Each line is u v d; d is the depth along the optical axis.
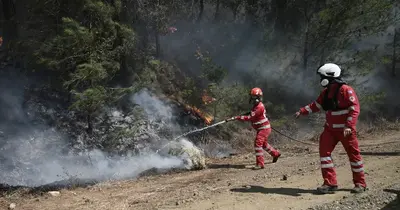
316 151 11.14
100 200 6.94
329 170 6.10
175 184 7.95
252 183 7.24
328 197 5.90
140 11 14.35
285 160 9.73
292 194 6.24
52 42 11.19
